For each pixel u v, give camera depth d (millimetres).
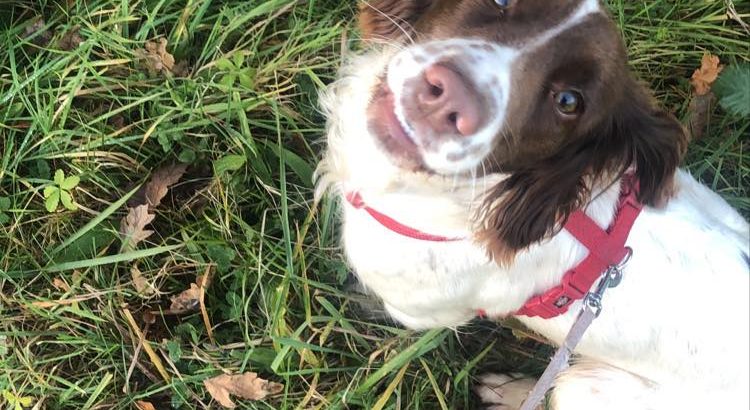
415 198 486
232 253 603
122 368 599
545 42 424
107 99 624
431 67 389
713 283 491
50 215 599
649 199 484
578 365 586
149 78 627
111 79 610
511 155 442
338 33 630
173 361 593
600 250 482
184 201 624
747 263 496
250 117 634
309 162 638
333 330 616
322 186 574
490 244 482
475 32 429
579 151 464
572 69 432
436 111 393
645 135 474
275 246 610
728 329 490
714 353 495
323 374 623
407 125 409
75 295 589
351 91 486
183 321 620
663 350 505
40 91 600
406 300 552
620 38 458
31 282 585
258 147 629
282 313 593
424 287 534
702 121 687
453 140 407
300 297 617
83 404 589
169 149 603
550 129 445
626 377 553
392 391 606
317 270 630
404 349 618
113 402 590
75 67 604
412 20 474
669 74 697
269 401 608
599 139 467
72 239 585
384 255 527
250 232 606
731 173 688
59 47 628
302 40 649
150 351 589
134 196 616
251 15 631
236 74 616
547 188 462
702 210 513
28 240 598
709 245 495
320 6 664
